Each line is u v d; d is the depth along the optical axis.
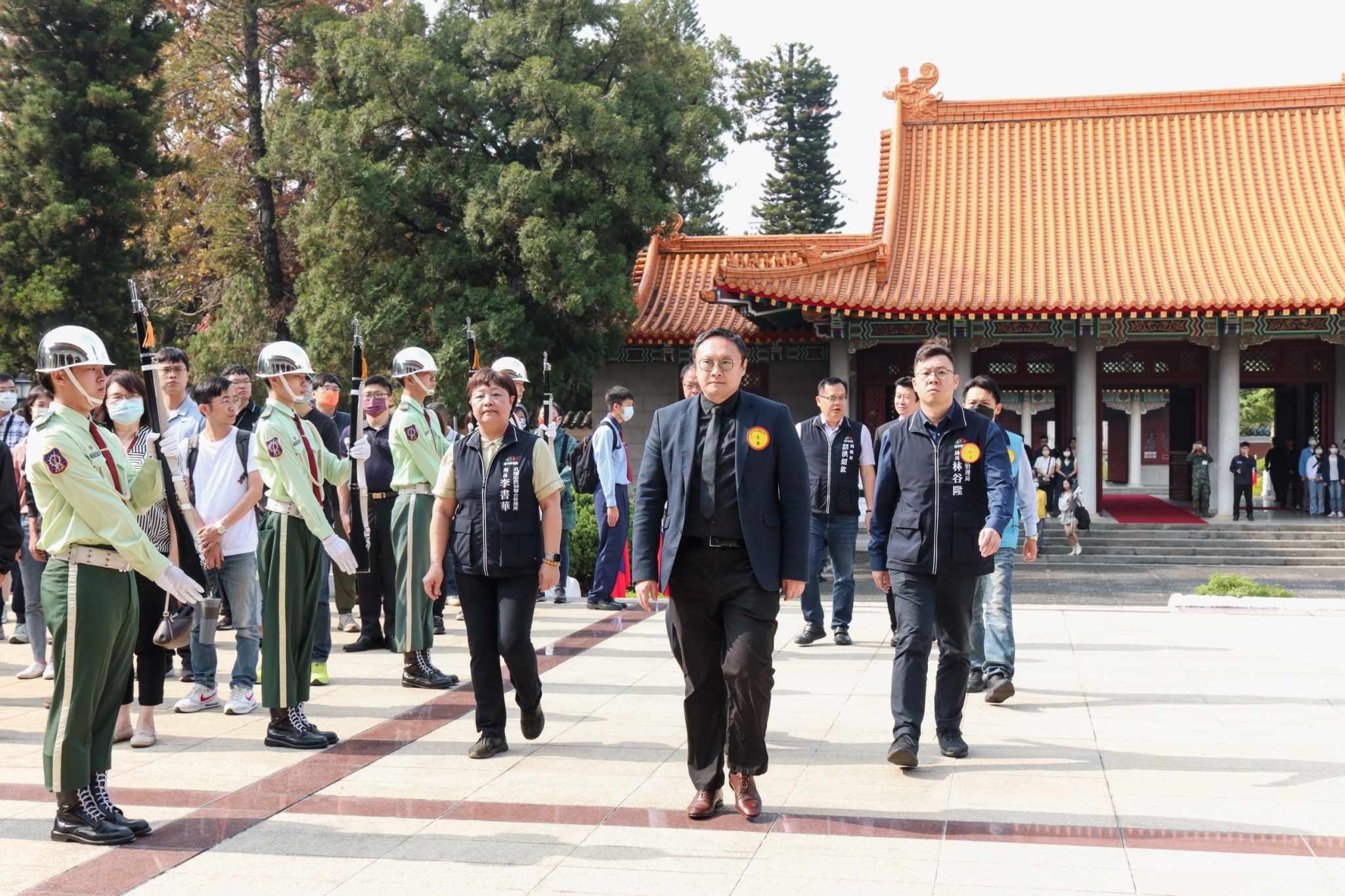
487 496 5.64
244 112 28.44
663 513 4.80
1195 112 23.30
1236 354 20.73
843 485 8.76
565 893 3.92
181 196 30.11
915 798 4.96
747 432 4.65
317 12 26.56
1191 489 24.08
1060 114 23.75
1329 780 5.18
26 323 23.22
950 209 22.45
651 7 24.91
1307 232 20.83
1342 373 22.56
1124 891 3.90
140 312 5.27
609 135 21.11
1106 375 22.98
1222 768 5.39
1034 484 6.96
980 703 6.82
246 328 26.62
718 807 4.80
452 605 11.05
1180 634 9.30
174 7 29.25
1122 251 20.95
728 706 4.73
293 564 5.86
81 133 23.38
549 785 5.18
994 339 20.95
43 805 4.99
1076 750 5.74
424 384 7.37
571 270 20.86
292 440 5.93
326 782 5.24
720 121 24.36
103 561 4.59
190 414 7.60
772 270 20.16
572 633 9.33
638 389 24.53
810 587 8.82
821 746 5.83
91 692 4.50
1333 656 8.29
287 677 5.83
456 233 22.17
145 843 4.45
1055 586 15.80
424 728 6.25
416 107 21.72
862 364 23.45
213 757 5.69
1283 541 19.52
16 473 7.13
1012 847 4.35
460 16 23.11
